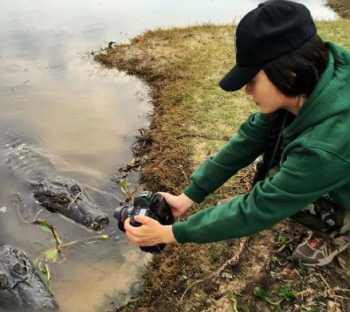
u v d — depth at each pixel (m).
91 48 3.62
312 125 0.89
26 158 2.27
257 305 1.36
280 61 0.81
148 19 4.31
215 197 1.83
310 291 1.37
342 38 3.58
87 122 2.63
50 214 1.91
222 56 3.33
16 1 4.61
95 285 1.59
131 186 2.07
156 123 2.54
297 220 1.28
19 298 1.50
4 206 1.96
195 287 1.46
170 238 1.06
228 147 1.22
